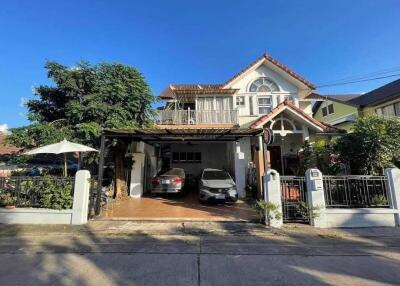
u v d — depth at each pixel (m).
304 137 14.38
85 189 8.53
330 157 10.91
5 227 7.84
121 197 12.90
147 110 13.43
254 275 4.64
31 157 13.91
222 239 6.86
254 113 19.20
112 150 13.04
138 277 4.52
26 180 8.62
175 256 5.59
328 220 8.02
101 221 8.57
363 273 4.76
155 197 13.73
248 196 12.95
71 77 12.09
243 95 19.50
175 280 4.41
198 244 6.44
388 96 19.61
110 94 12.21
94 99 11.91
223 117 17.66
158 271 4.78
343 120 22.73
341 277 4.57
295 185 8.48
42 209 8.32
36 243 6.49
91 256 5.57
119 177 13.09
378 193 8.45
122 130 10.01
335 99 25.17
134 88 12.68
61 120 12.19
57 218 8.27
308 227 7.93
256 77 19.86
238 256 5.63
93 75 12.37
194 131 10.58
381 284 4.31
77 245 6.34
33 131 11.14
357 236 7.16
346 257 5.62
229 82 19.41
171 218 8.94
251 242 6.63
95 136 11.47
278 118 14.70
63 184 8.60
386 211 8.09
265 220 8.20
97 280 4.39
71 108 11.66
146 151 15.77
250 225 8.15
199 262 5.25
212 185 11.54
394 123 9.78
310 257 5.61
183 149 20.83
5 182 8.65
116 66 12.71
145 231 7.52
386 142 9.42
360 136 9.77
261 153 11.82
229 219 8.82
